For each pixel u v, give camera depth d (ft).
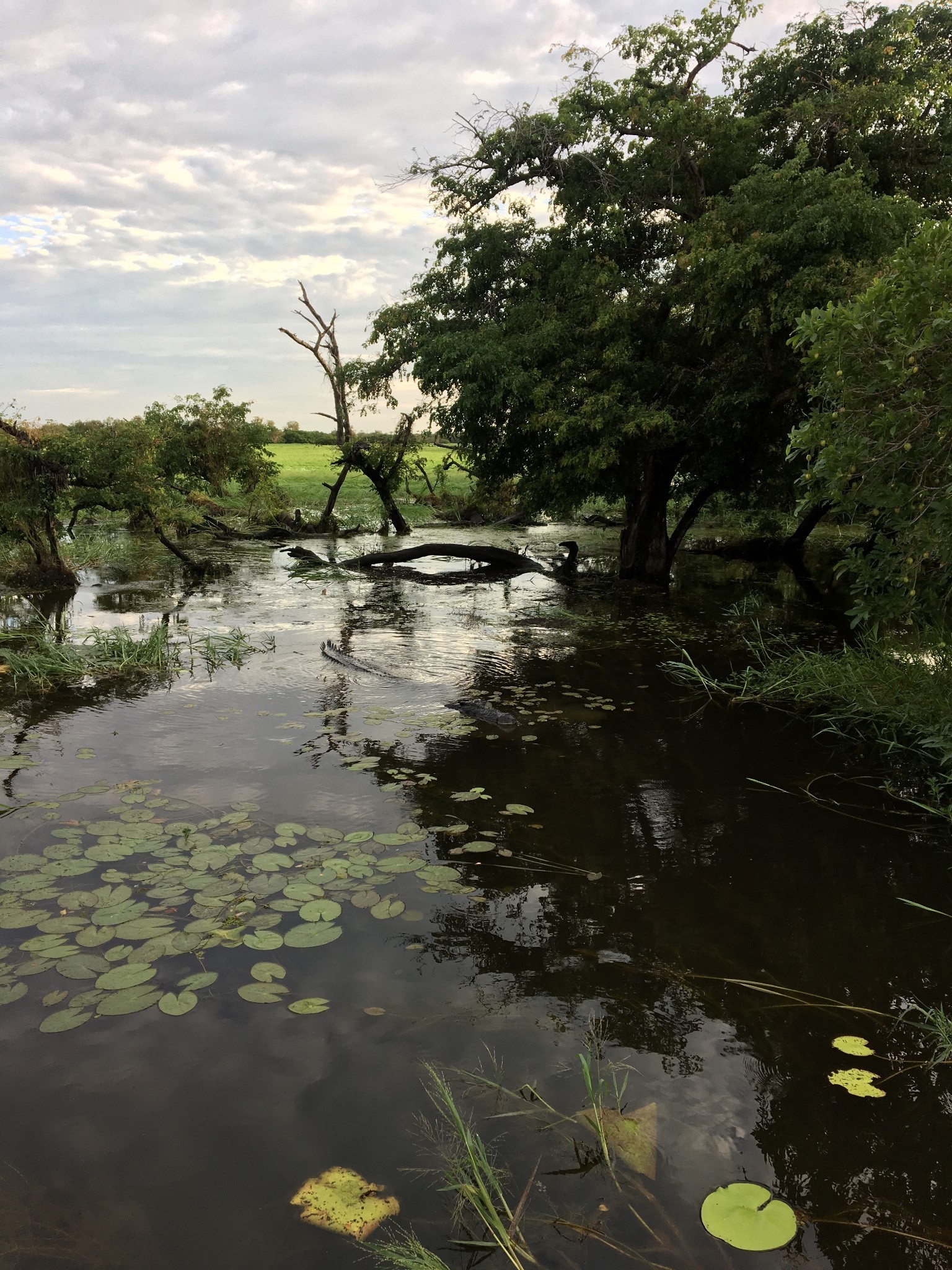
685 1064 8.79
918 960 10.88
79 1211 6.82
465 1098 8.16
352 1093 8.20
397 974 10.28
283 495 81.15
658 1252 6.51
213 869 12.90
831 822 15.28
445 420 45.03
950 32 38.78
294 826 14.53
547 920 11.71
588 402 36.78
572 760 18.37
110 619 34.53
